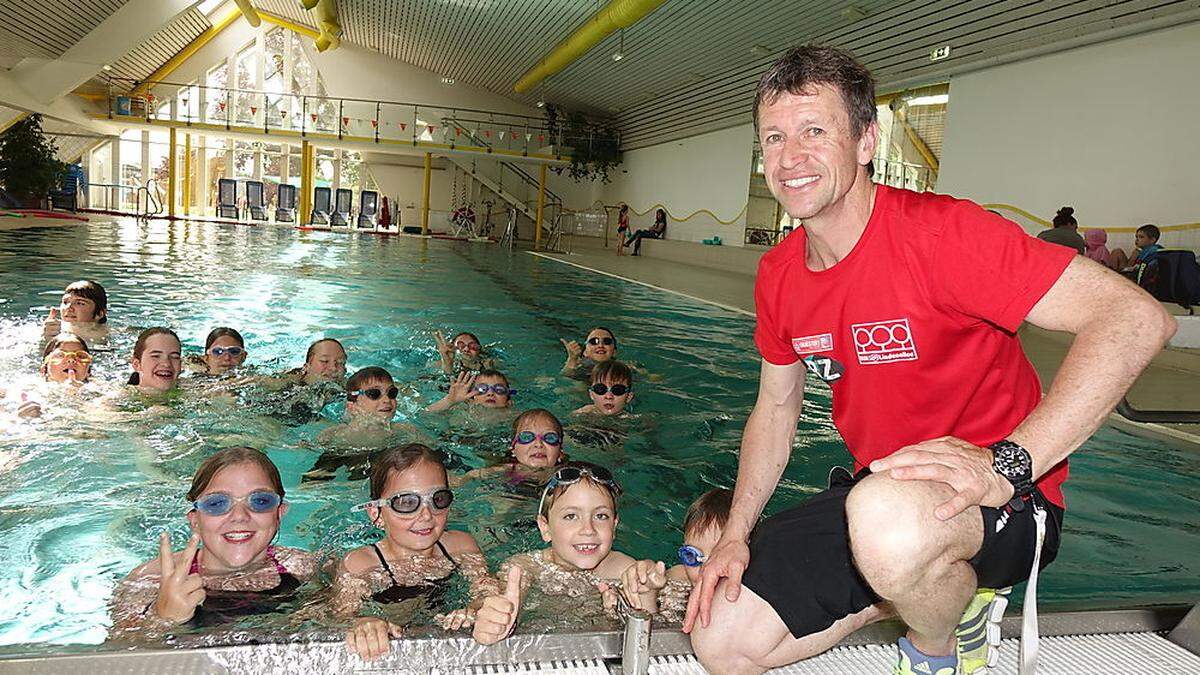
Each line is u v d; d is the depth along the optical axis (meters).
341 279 10.40
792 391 1.79
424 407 4.47
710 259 19.00
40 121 21.62
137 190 24.73
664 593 2.11
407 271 12.21
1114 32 9.38
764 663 1.44
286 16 24.73
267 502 2.26
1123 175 9.38
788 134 1.43
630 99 22.30
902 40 12.34
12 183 18.80
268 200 25.83
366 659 1.51
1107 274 1.30
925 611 1.25
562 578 2.34
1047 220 10.34
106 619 2.01
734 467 3.74
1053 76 10.31
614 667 1.54
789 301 1.62
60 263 9.64
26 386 4.21
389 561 2.42
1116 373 1.22
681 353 6.65
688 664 1.56
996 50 11.04
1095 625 1.77
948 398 1.50
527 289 11.04
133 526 2.68
